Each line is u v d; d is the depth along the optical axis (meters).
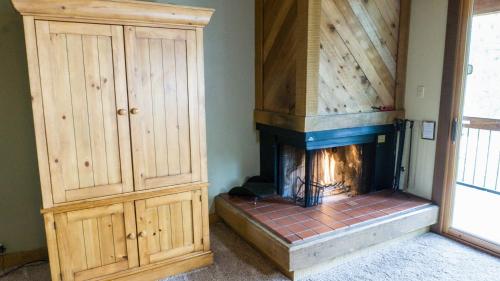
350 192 3.36
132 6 2.04
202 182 2.48
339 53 2.79
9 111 2.45
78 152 2.08
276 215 2.79
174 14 2.19
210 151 3.22
